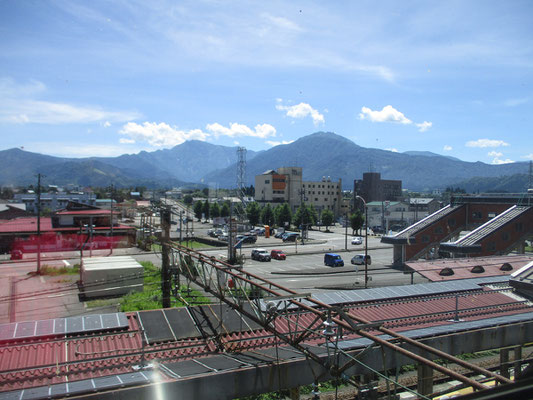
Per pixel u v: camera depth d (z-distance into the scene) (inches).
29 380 457.4
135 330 605.3
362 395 369.4
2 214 3004.4
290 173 4810.5
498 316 713.6
